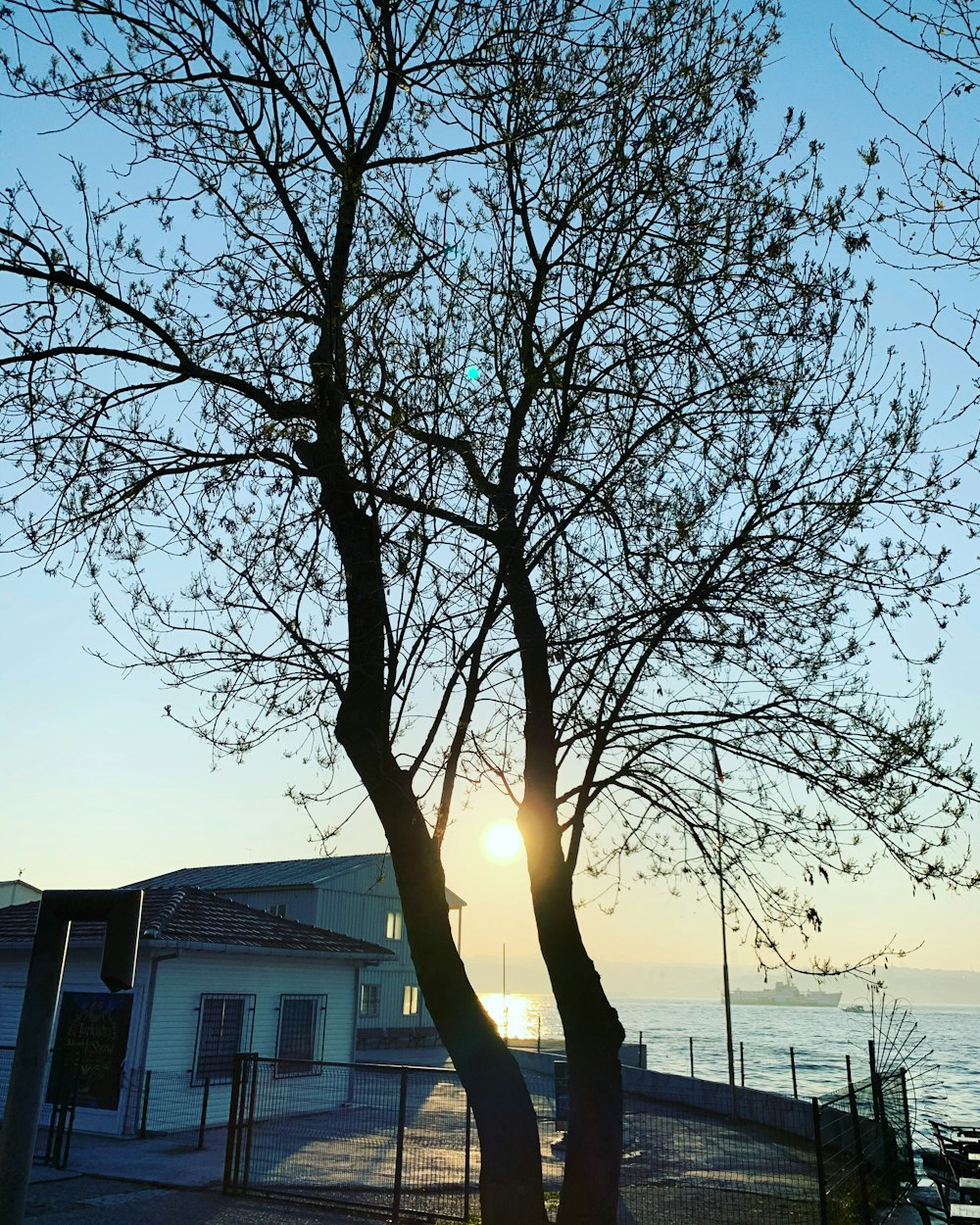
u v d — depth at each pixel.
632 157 7.23
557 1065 19.53
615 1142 6.47
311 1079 21.59
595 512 7.11
